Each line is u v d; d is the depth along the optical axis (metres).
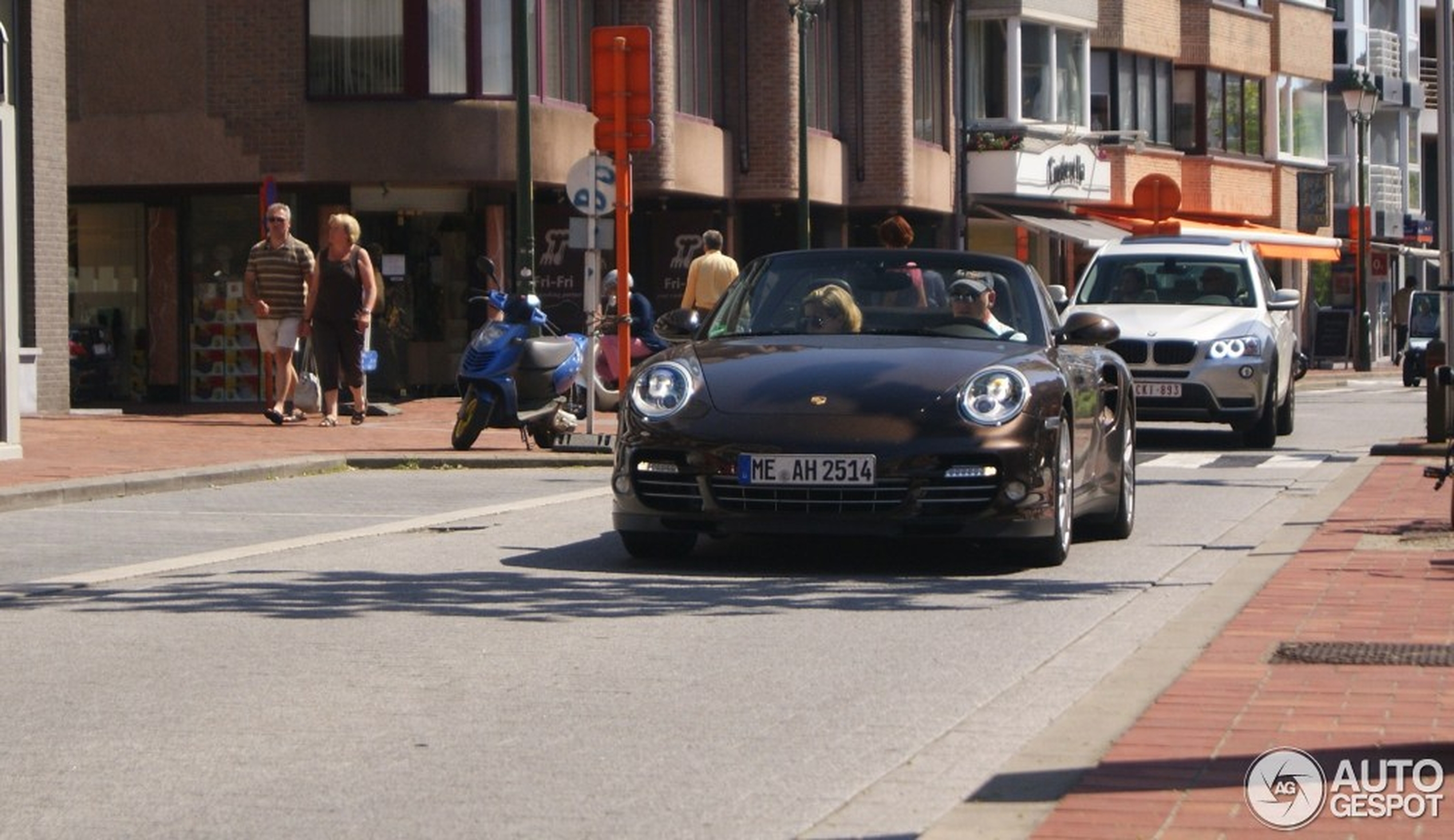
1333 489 25.05
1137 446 34.47
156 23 46.16
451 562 18.44
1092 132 74.06
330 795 9.90
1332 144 104.31
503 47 46.31
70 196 47.69
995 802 9.21
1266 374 33.41
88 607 15.71
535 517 22.31
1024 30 73.12
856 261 19.73
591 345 31.42
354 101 45.72
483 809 9.62
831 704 12.05
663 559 18.67
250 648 13.89
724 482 17.22
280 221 35.41
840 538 20.23
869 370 17.75
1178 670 12.49
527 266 35.34
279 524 21.89
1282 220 93.06
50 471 26.03
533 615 15.30
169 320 47.47
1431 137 117.88
